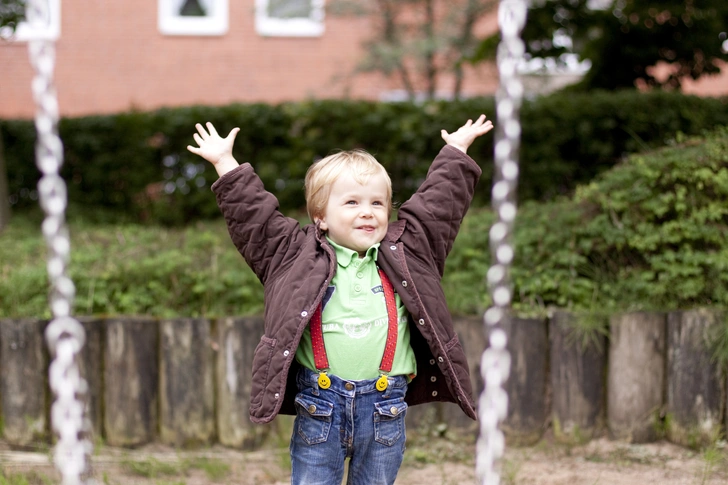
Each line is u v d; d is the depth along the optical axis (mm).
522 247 4348
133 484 3309
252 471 3498
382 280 2322
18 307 4188
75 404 1761
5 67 10797
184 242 5316
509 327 3736
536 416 3723
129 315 4051
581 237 4324
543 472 3379
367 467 2295
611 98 6719
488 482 1669
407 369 2285
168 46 11344
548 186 6668
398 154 6898
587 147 6734
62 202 1732
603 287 4066
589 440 3697
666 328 3691
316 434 2225
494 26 10703
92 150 7188
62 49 11188
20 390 3734
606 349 3740
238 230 2400
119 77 11281
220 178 2412
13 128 7320
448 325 2316
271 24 11414
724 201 4129
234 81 11445
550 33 6848
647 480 3238
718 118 6965
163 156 7168
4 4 5660
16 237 5797
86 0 11195
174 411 3754
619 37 6953
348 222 2322
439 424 3814
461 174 2480
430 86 9922
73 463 1720
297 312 2188
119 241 5480
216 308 4281
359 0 9695
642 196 4203
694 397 3584
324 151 6969
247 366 3758
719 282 3953
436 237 2424
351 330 2230
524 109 6656
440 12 9945
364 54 10258
